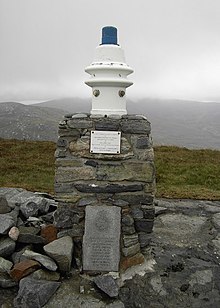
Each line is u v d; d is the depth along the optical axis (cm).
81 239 286
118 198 285
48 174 748
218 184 691
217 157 951
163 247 332
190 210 457
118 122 282
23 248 280
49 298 239
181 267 294
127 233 285
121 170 283
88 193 285
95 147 283
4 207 321
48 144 1102
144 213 287
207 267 297
